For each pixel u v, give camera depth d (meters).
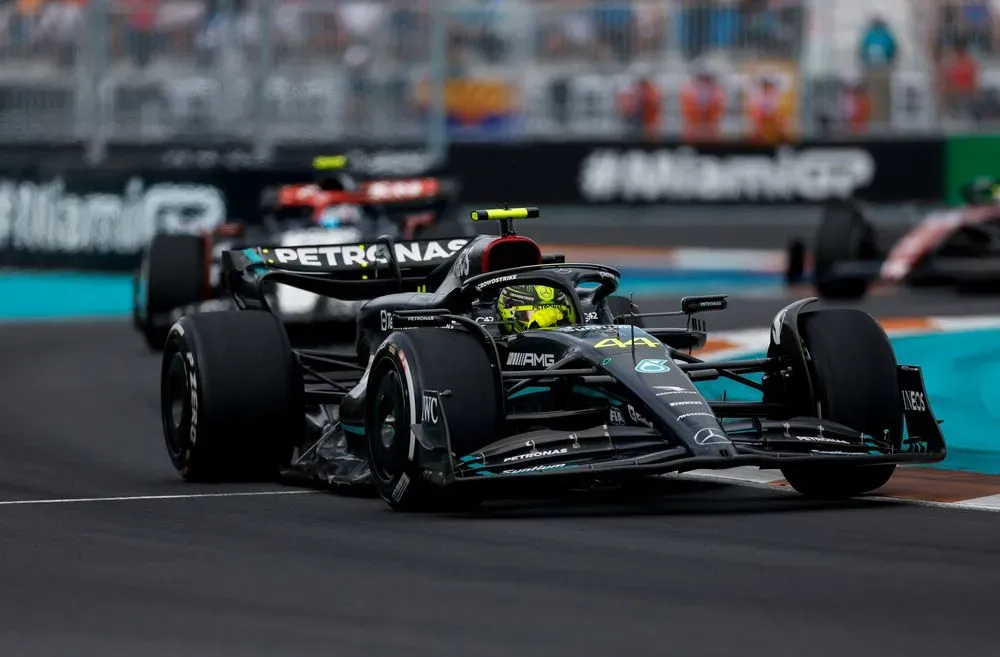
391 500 27.00
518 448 25.56
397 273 34.34
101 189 86.50
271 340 31.48
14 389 48.19
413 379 26.11
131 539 24.86
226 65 95.06
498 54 96.38
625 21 95.31
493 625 18.72
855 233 65.88
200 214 84.44
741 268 85.00
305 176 83.75
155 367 52.97
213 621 19.11
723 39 94.50
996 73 93.69
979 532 24.56
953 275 64.19
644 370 26.34
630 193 93.25
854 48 94.19
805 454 25.64
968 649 17.53
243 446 30.97
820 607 19.48
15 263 89.88
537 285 29.48
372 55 95.81
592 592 20.41
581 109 95.69
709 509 26.94
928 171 90.50
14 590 20.98
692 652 17.44
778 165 91.62
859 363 27.45
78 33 94.62
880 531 24.66
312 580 21.39
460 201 94.06
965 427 37.53
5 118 95.06
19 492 30.59
